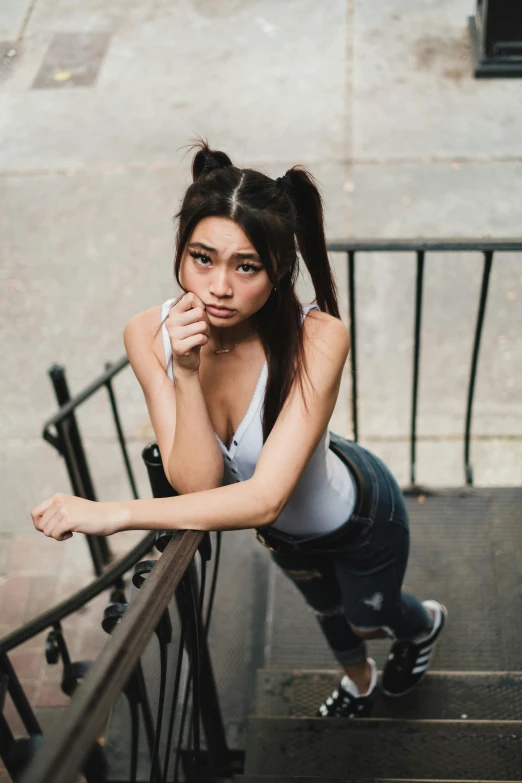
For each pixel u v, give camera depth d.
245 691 3.16
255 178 1.52
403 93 6.98
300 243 1.71
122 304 5.57
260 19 7.94
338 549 2.18
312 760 2.56
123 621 1.25
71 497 1.59
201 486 1.72
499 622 3.22
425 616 2.70
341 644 2.69
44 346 5.39
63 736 0.94
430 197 6.07
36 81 7.47
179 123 6.91
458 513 3.59
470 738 2.56
